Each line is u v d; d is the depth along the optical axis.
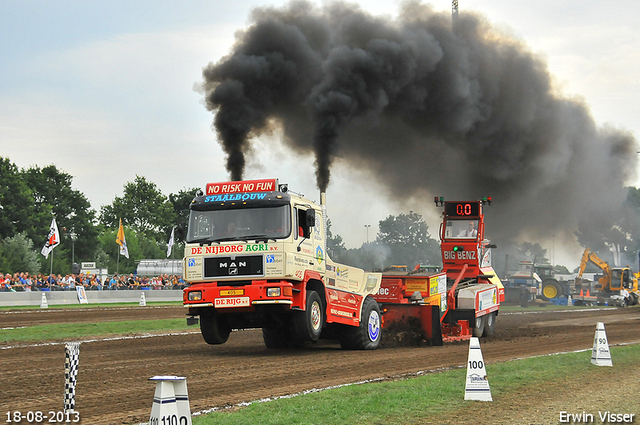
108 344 16.61
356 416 7.71
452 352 15.13
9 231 72.06
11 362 12.61
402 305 17.36
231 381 10.42
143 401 8.74
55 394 9.19
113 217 102.12
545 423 7.69
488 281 21.08
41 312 27.41
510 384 10.16
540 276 48.75
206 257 13.80
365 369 11.91
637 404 8.97
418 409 8.18
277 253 13.38
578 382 10.66
